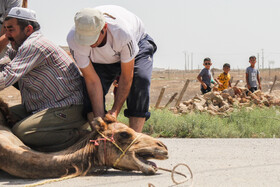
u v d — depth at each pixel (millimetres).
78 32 4758
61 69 5309
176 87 43594
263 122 11625
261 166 5359
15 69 4992
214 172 4965
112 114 5133
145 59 5652
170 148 7332
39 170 4648
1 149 4668
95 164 4812
